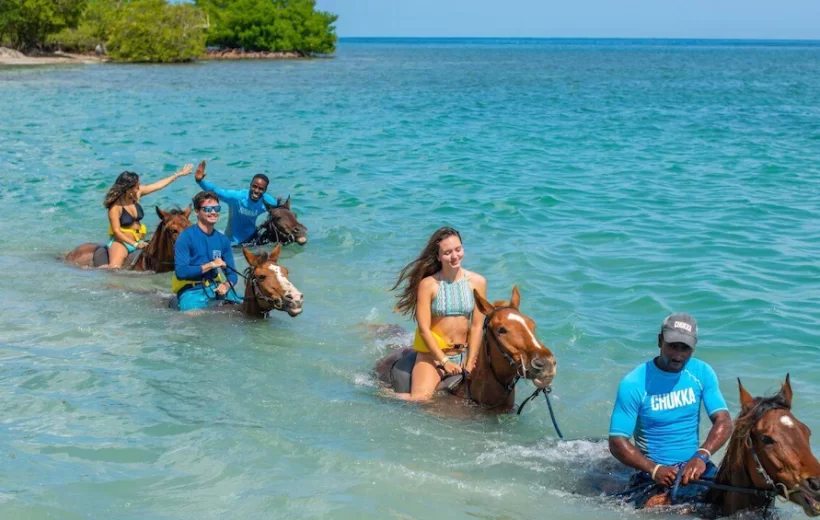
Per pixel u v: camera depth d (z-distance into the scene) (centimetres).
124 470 632
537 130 3019
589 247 1314
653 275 1150
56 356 868
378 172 2103
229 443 681
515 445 701
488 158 2333
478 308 738
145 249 1219
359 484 624
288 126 3133
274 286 969
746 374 822
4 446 664
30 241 1409
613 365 857
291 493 605
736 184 1856
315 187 1891
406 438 708
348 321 1012
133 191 1280
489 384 738
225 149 2517
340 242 1376
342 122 3288
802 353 870
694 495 602
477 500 609
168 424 715
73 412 732
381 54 16562
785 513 593
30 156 2327
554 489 629
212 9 10475
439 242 786
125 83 5325
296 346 923
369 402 777
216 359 876
